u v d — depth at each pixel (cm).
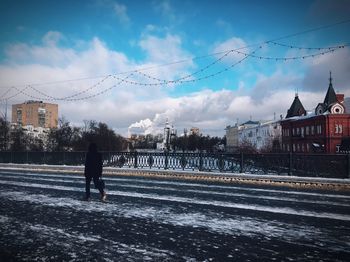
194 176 1733
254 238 603
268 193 1181
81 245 554
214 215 793
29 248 538
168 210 849
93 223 705
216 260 488
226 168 1922
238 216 784
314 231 654
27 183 1436
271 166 1819
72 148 6041
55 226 679
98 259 488
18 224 694
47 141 6241
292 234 631
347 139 4722
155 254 512
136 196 1077
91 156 986
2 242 569
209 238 601
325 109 5344
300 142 5862
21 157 2864
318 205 938
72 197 1048
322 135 5125
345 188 1334
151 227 675
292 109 7088
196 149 11256
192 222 721
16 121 10106
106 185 1377
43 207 880
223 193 1166
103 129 6588
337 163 1641
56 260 484
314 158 1709
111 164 2361
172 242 575
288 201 1005
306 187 1370
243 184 1462
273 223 717
